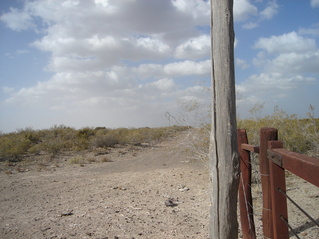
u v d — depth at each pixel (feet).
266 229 9.63
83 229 16.66
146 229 16.60
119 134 81.35
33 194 26.86
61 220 18.53
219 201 10.05
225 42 9.95
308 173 6.08
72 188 28.89
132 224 17.48
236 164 9.95
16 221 18.56
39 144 61.05
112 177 34.06
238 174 9.98
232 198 10.02
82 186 29.66
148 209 20.79
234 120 10.00
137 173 35.68
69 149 59.11
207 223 17.66
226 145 9.91
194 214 19.61
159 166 39.06
